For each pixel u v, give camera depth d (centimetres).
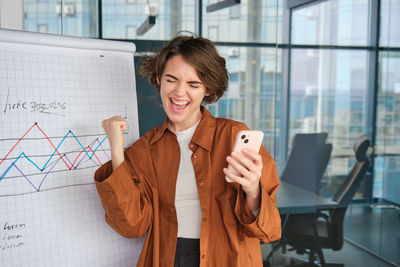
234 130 114
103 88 133
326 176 250
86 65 130
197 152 113
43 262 116
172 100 110
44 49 121
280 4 245
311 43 242
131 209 109
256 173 94
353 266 253
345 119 244
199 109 121
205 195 109
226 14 255
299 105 249
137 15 253
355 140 246
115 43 139
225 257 109
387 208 250
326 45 240
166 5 255
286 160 254
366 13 234
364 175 248
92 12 261
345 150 246
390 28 236
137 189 111
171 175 115
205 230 108
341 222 251
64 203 121
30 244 114
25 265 113
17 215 112
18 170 112
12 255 111
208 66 107
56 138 120
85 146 127
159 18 255
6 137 111
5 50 114
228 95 256
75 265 122
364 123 244
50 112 120
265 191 101
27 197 114
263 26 252
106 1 249
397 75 241
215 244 109
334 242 252
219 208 111
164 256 113
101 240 128
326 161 249
